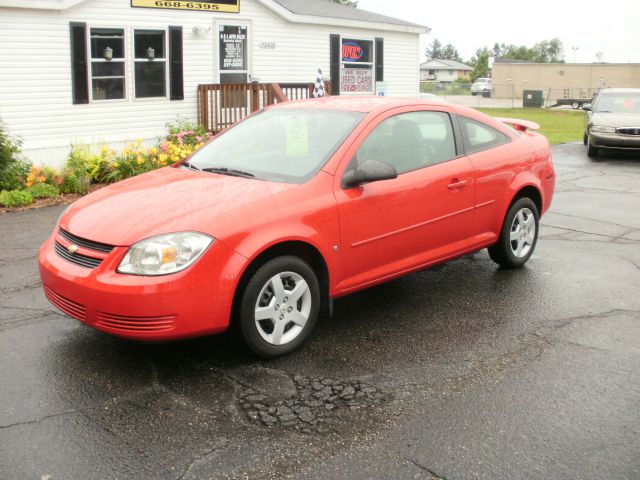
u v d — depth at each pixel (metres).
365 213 4.66
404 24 18.58
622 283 5.97
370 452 3.27
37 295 5.54
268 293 4.23
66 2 12.33
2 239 7.55
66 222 4.36
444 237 5.38
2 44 11.88
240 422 3.54
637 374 4.14
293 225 4.25
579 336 4.75
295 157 4.78
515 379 4.07
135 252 3.84
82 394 3.84
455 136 5.55
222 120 15.05
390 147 5.00
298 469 3.12
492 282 5.99
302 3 18.19
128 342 4.57
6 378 4.02
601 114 16.33
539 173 6.29
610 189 11.36
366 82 18.33
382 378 4.08
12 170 10.28
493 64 72.06
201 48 14.75
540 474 3.09
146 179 4.90
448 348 4.54
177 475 3.07
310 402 3.77
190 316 3.86
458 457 3.23
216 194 4.32
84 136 13.15
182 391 3.88
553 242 7.50
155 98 14.14
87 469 3.11
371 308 5.33
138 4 13.55
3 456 3.20
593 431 3.46
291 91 14.97
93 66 13.16
